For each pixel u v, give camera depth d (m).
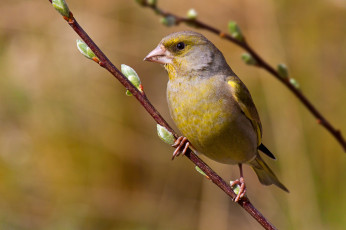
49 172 12.98
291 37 13.52
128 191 13.12
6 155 12.83
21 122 13.30
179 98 7.16
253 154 7.57
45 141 13.21
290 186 12.27
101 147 13.34
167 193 13.05
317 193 12.36
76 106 13.55
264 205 12.59
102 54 5.33
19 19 14.02
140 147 13.36
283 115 12.52
